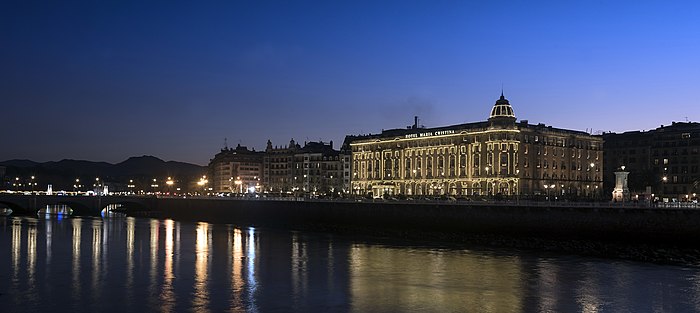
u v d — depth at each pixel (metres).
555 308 56.94
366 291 64.25
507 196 149.12
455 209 123.38
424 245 109.81
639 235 97.19
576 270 78.25
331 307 57.25
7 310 55.59
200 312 55.22
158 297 60.94
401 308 56.91
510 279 71.38
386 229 135.25
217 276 72.62
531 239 110.00
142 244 106.31
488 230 117.06
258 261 85.69
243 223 173.25
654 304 58.56
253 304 58.28
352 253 95.88
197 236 124.81
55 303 58.22
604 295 62.38
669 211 94.19
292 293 63.12
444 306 57.66
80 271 75.31
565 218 106.19
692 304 58.62
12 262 82.25
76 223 161.38
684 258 90.56
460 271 77.25
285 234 133.62
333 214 150.62
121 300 59.56
